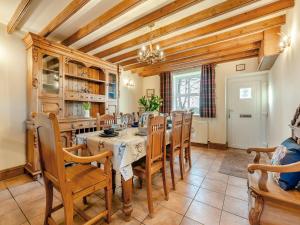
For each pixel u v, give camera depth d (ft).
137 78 17.62
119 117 9.28
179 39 9.24
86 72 11.25
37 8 6.74
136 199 6.10
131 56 11.92
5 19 7.70
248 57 12.41
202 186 7.07
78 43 10.12
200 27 8.54
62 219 4.93
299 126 4.81
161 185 7.21
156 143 5.54
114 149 4.92
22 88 8.48
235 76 13.19
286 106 7.32
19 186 7.04
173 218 5.04
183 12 7.20
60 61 9.07
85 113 10.59
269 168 3.46
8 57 8.01
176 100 16.70
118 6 6.50
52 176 4.00
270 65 10.68
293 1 6.15
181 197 6.21
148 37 8.96
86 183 4.25
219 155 11.68
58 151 3.53
